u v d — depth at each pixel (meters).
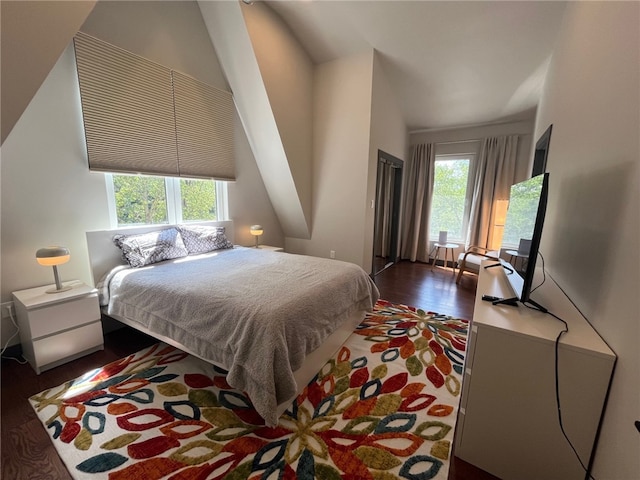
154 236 2.56
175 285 1.88
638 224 0.90
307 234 4.20
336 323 1.99
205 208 3.34
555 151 2.34
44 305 1.80
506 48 2.84
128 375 1.84
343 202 3.73
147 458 1.26
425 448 1.33
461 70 3.28
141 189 2.70
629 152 1.02
